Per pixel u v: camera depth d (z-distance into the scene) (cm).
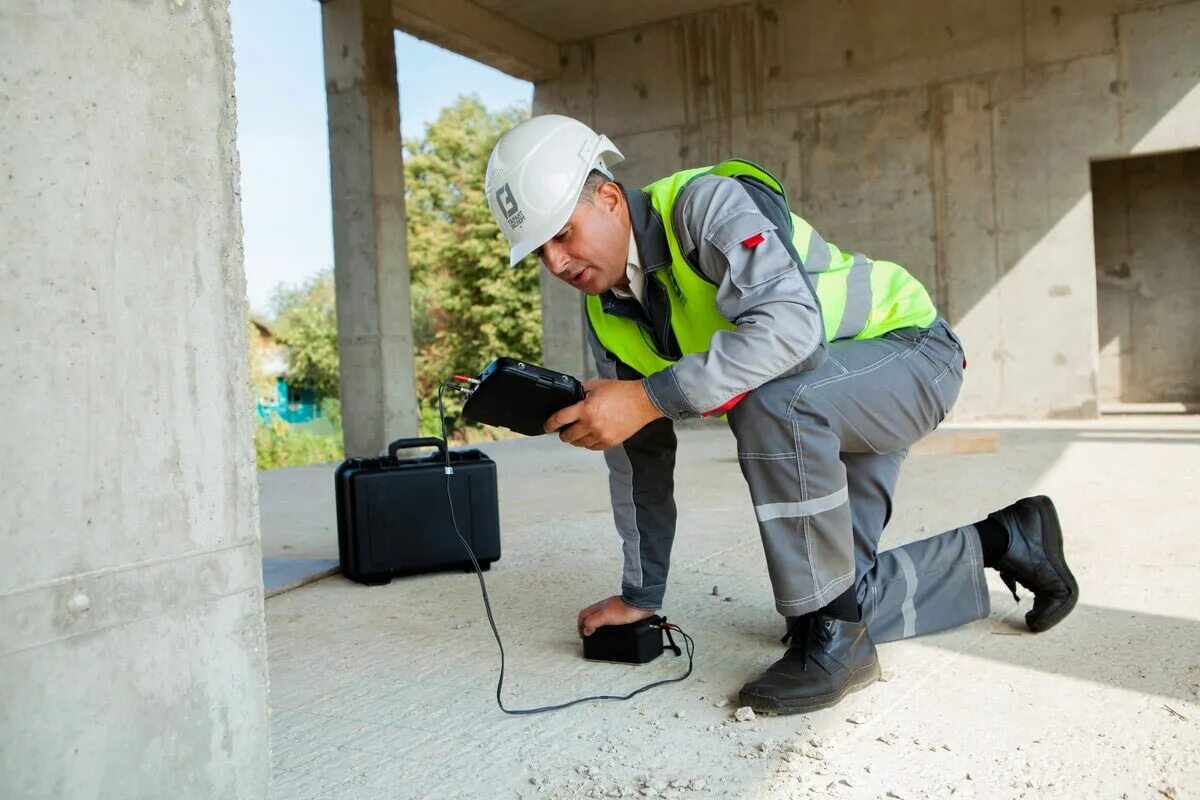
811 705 155
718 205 153
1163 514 326
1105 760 134
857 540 185
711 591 242
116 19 95
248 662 109
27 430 89
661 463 185
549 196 158
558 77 1037
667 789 129
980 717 151
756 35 948
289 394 2631
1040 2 845
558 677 181
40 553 90
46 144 90
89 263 93
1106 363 1003
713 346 147
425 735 155
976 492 401
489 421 164
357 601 252
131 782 97
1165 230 973
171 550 101
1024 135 856
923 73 888
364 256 796
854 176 920
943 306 892
